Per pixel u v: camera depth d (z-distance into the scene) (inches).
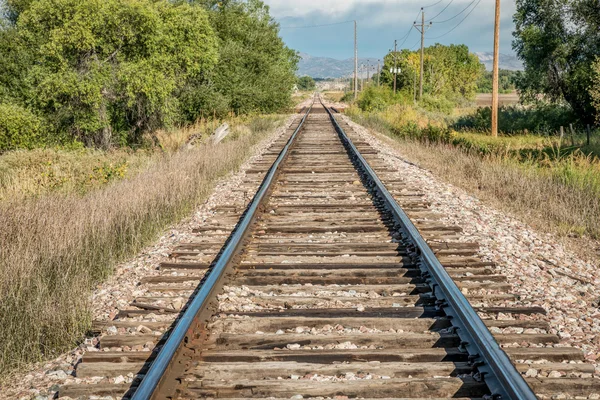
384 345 167.9
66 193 462.0
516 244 293.0
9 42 922.1
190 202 402.6
